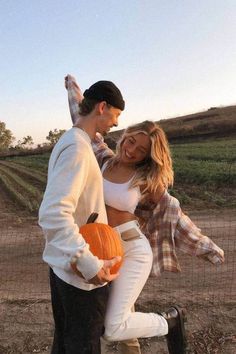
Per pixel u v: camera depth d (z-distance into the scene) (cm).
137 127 335
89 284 292
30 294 674
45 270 845
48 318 544
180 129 7206
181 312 364
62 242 271
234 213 1468
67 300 296
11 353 476
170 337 363
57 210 271
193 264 844
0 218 1486
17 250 1017
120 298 325
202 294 649
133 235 335
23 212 1630
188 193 1917
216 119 7612
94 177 293
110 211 337
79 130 295
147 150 335
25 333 510
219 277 761
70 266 276
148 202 360
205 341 488
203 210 1548
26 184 2530
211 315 544
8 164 5175
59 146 289
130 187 335
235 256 909
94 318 299
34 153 8600
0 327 522
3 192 2283
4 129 14050
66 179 276
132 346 365
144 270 332
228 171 2266
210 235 1137
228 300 607
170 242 369
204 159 3719
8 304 586
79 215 295
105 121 305
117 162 344
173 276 768
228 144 5372
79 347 297
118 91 307
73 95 415
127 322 328
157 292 668
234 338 493
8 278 792
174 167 2789
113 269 292
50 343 491
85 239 288
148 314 346
